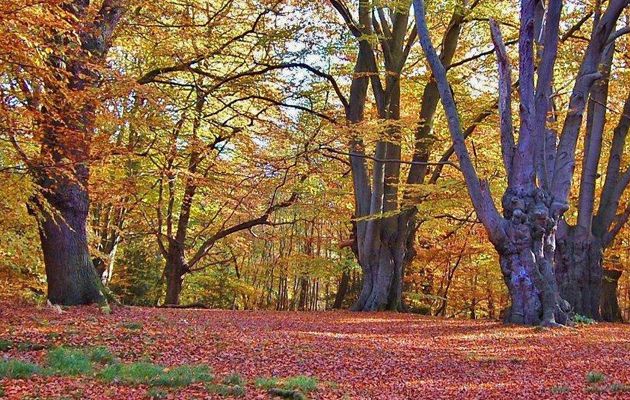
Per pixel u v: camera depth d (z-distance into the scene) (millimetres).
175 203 27984
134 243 30969
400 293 20531
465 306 33125
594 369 9031
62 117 11672
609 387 7340
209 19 18484
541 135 14961
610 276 22828
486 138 23422
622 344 11734
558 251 18297
